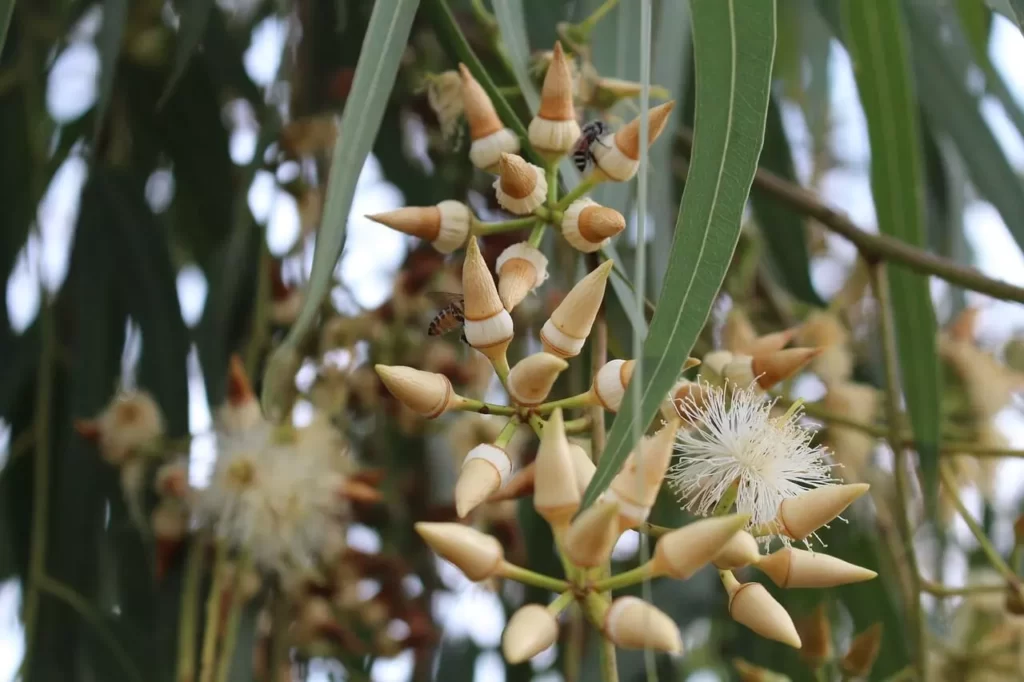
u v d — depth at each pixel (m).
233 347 0.49
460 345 0.46
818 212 0.42
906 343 0.42
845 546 0.45
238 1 0.54
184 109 0.51
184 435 0.46
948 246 0.55
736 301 0.46
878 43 0.40
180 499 0.42
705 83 0.30
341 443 0.43
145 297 0.48
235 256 0.46
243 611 0.43
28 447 0.48
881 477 0.46
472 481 0.29
